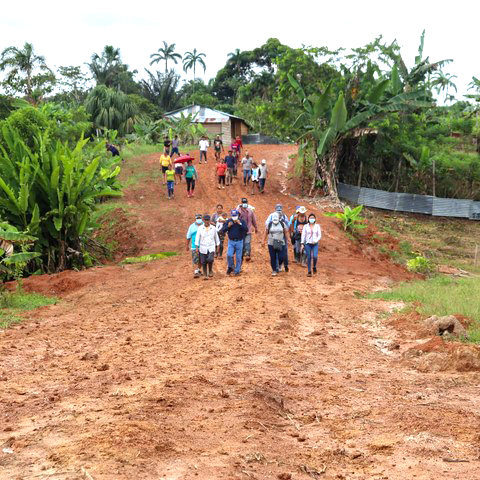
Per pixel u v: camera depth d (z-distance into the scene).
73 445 4.78
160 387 6.79
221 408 6.11
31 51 67.31
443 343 9.62
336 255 23.14
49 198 20.52
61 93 77.88
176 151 36.53
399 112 40.81
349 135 36.16
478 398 6.97
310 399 6.87
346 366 8.74
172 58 110.19
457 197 39.94
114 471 4.21
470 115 55.66
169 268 19.75
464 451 5.12
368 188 38.34
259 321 11.95
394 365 8.89
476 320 11.66
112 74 92.62
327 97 32.94
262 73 91.12
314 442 5.44
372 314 12.97
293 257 21.45
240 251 18.03
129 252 25.56
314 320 12.27
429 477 4.55
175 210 29.91
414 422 5.85
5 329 11.66
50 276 18.38
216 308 13.20
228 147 48.31
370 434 5.63
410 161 38.81
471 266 28.33
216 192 33.25
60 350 9.56
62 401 6.38
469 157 43.28
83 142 21.66
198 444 5.01
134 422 5.26
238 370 8.12
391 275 20.97
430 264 25.06
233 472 4.42
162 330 11.05
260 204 30.67
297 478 4.50
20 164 19.66
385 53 36.88
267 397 6.58
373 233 28.84
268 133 71.12
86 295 15.90
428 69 37.25
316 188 35.09
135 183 34.88
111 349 9.47
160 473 4.28
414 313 12.25
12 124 29.33
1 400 6.56
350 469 4.79
